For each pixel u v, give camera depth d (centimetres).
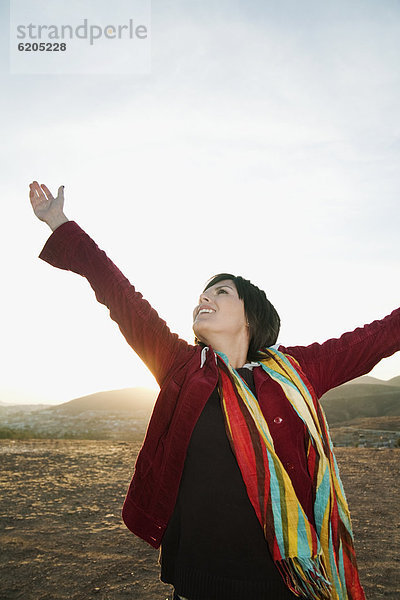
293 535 168
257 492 171
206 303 212
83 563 475
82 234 216
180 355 201
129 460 1083
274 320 217
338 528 183
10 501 711
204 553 173
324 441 191
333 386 213
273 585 170
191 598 171
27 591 412
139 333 200
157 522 187
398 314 218
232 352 209
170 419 191
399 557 480
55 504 695
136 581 432
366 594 396
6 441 1492
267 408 187
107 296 204
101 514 645
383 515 634
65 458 1112
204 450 181
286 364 201
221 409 185
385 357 214
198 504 177
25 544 528
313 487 183
